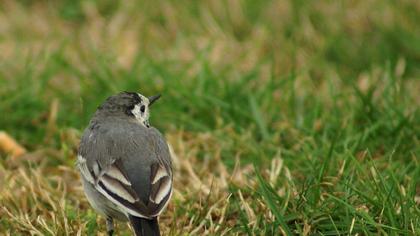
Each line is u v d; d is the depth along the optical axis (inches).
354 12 705.0
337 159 464.8
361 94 538.6
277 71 645.9
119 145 396.8
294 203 427.8
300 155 493.0
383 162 482.9
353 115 529.3
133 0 706.8
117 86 586.6
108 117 420.8
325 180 446.0
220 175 491.8
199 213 433.7
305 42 685.3
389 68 584.7
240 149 516.4
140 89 585.9
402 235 396.5
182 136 540.4
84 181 405.7
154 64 606.9
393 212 403.9
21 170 474.0
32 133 558.6
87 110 568.4
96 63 629.0
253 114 545.3
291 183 442.0
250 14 701.9
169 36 688.4
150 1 706.2
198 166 513.0
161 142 407.2
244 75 601.0
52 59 610.2
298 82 608.1
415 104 562.6
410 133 510.3
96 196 394.9
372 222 394.9
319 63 647.8
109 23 698.2
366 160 459.8
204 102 561.6
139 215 365.4
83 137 417.1
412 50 681.0
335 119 532.1
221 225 426.0
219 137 530.3
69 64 610.9
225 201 442.3
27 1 737.0
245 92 583.8
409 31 692.7
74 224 431.8
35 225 440.1
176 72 612.4
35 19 711.7
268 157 507.2
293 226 420.2
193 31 684.1
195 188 471.8
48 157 523.5
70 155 521.7
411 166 474.9
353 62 673.6
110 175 386.6
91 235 426.3
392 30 692.1
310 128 532.4
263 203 429.4
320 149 494.0
